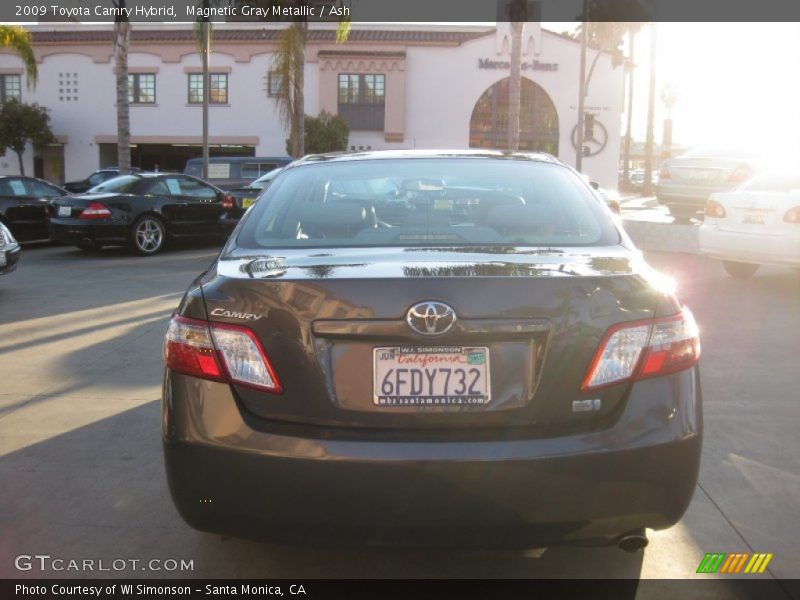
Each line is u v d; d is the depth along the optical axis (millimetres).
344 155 3873
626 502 2443
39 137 33406
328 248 2963
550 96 35312
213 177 21172
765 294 8703
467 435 2420
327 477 2393
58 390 5297
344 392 2449
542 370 2443
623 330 2502
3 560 3119
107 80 34281
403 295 2428
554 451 2387
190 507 2541
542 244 2986
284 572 3018
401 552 2510
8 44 24406
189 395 2543
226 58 34062
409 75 34625
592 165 35844
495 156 3758
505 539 2430
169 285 9594
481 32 35219
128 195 12703
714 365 5789
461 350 2438
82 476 3895
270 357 2477
